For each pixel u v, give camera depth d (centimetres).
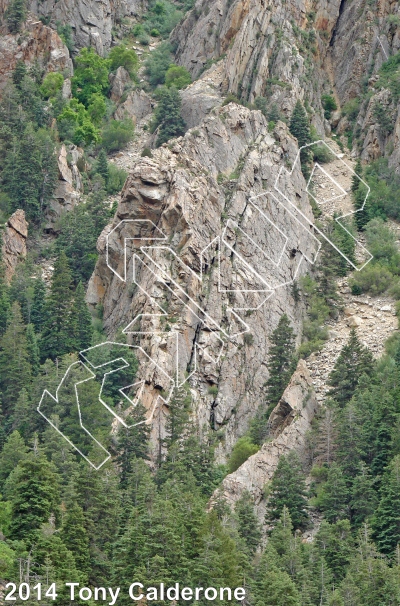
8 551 11675
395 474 13512
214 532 12038
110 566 12119
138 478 13862
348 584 11700
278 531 12912
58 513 12656
